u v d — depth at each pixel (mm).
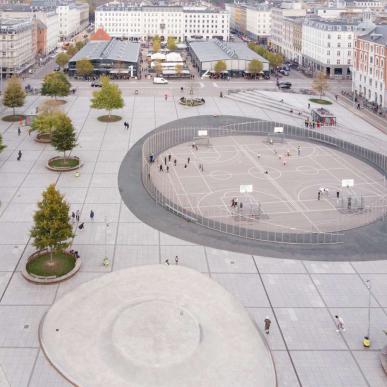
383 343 68375
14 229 96500
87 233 96000
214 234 97562
